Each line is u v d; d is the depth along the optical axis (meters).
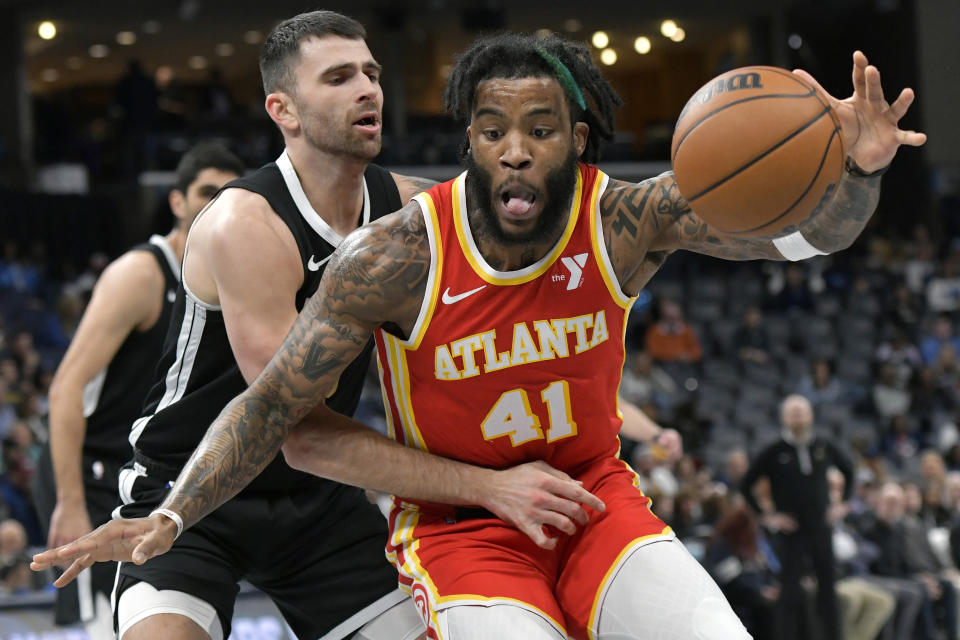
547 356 3.66
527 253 3.61
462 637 3.55
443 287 3.63
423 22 33.94
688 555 3.67
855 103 3.54
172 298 5.70
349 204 4.48
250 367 4.15
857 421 21.03
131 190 27.34
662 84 39.59
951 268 26.80
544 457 3.87
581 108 3.63
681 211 3.69
